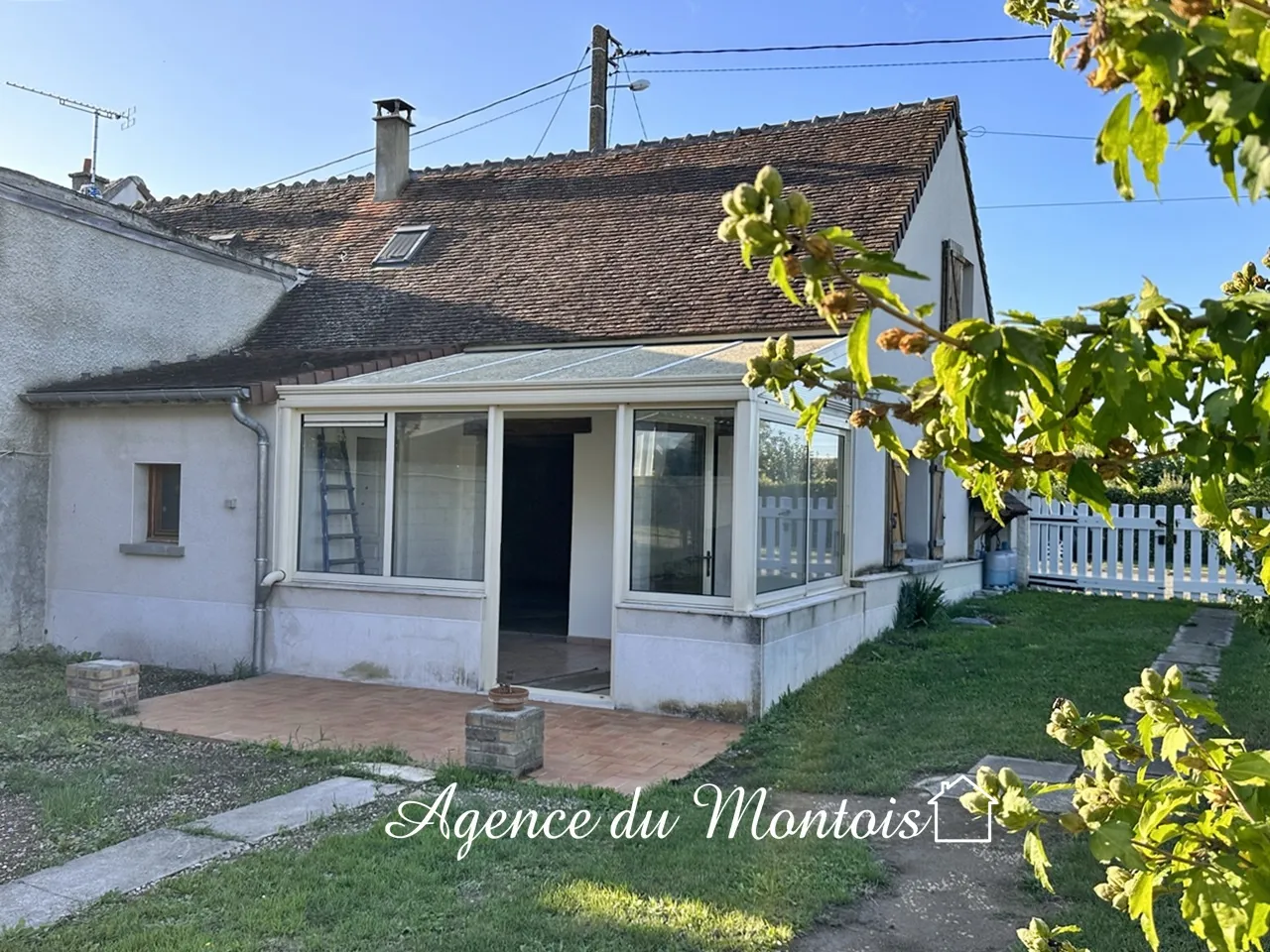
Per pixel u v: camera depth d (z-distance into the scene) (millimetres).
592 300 15781
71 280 14773
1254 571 5355
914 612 16062
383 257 19250
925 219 16750
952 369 1871
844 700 11078
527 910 5723
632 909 5746
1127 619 17156
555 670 13164
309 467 13000
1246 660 13195
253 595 13086
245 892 5926
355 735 9898
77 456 14352
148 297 15969
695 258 16125
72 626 14281
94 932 5410
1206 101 1424
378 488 12586
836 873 6320
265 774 8547
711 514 10852
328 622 12656
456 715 10766
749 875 6266
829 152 17828
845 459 14023
